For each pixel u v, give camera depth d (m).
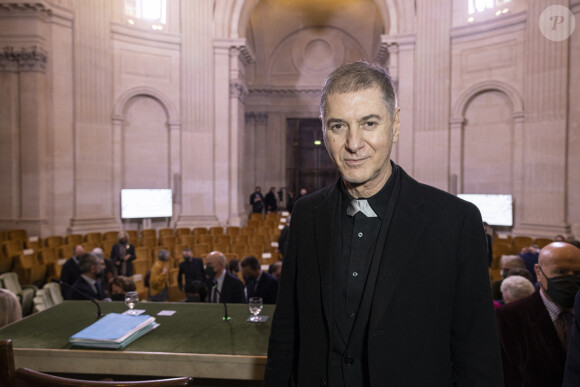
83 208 13.15
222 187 15.52
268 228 14.12
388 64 15.55
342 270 1.30
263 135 23.05
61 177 12.73
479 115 13.80
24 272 8.77
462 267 1.19
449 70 14.06
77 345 2.09
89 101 13.26
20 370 1.47
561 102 11.55
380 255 1.24
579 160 11.17
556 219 11.66
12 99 12.01
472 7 13.91
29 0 11.73
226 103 15.52
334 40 23.06
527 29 12.34
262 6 21.91
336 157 1.23
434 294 1.17
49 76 12.45
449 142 14.15
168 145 15.22
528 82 12.37
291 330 1.45
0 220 12.02
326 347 1.26
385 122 1.20
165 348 2.07
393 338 1.16
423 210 1.24
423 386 1.14
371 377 1.15
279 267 5.68
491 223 13.09
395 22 14.77
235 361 1.96
